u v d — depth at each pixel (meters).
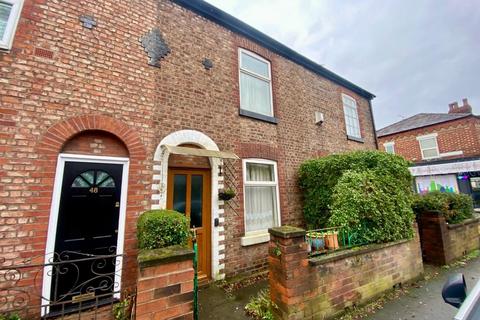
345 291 3.32
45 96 3.29
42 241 3.01
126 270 3.50
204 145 4.80
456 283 1.74
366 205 4.02
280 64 7.09
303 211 6.48
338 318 3.12
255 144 5.76
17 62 3.17
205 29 5.38
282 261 2.93
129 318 2.88
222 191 4.80
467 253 5.95
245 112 5.68
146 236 2.76
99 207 3.54
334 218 4.25
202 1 5.20
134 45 4.24
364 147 9.56
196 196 4.70
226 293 3.97
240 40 6.08
